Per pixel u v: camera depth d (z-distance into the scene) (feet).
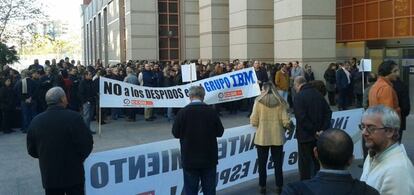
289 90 56.59
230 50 81.20
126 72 57.52
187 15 104.12
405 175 9.77
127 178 20.83
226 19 91.56
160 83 55.26
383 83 22.59
